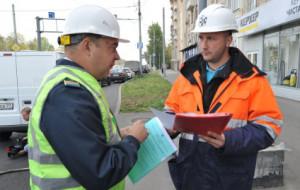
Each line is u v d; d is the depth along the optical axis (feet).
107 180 4.88
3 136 26.23
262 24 48.83
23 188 15.76
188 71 8.04
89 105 5.01
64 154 4.73
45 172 5.06
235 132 6.73
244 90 7.11
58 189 5.04
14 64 24.36
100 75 5.80
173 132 7.26
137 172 6.53
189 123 5.91
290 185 13.88
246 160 7.29
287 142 20.88
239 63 7.29
